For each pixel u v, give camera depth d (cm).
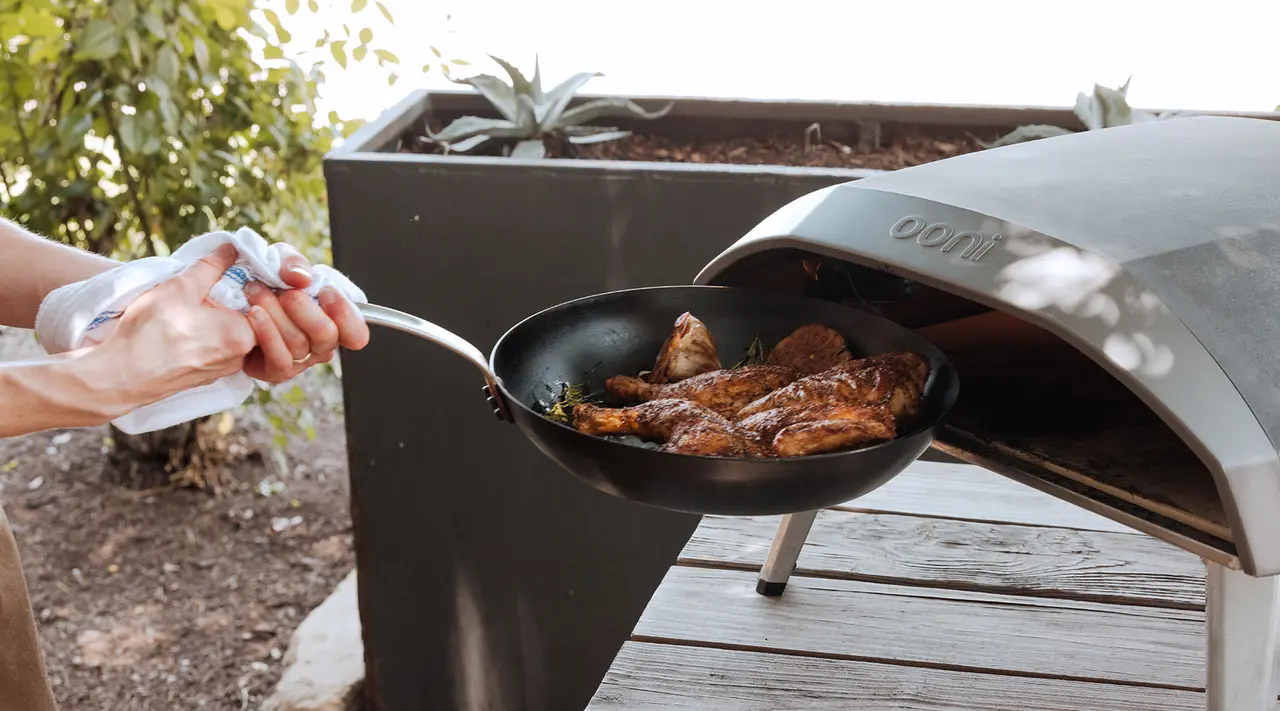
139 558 280
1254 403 86
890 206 110
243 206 278
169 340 91
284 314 97
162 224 273
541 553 219
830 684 130
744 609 145
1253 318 91
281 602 268
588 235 194
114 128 260
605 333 121
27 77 255
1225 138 123
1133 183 109
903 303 128
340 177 194
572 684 229
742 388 111
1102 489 102
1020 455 109
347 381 209
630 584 219
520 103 218
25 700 121
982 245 100
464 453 212
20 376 86
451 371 206
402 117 223
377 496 218
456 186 193
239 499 304
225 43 264
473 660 230
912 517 166
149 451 307
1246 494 84
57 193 265
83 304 95
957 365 127
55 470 310
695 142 236
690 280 195
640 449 89
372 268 200
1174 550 156
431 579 224
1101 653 135
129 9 235
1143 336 88
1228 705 98
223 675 246
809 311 122
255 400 278
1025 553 156
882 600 146
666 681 131
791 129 237
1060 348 121
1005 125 229
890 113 231
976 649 136
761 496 91
